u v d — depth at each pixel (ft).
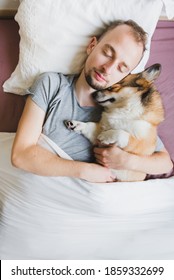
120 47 3.44
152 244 4.10
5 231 3.83
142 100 3.73
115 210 3.75
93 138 3.72
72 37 3.71
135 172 3.74
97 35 3.76
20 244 3.90
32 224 3.79
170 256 4.19
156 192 3.86
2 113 4.03
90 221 3.86
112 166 3.62
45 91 3.59
